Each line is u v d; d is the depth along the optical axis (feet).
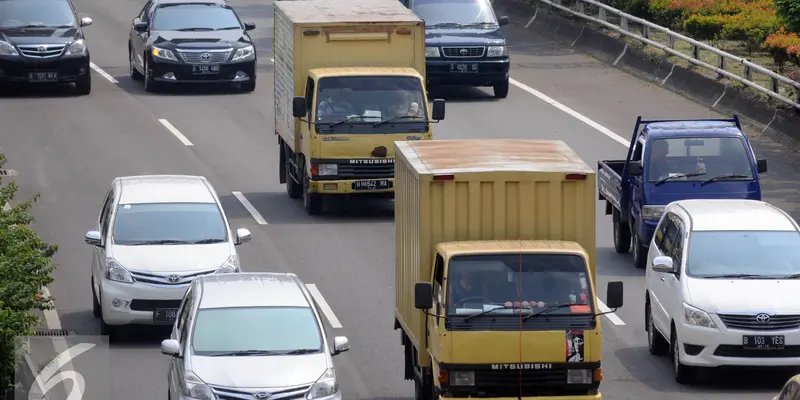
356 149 204.03
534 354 113.09
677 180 179.22
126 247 152.15
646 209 178.40
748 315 134.41
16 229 130.52
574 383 114.01
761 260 141.59
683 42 303.27
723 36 298.35
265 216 206.69
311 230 199.11
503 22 287.28
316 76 204.44
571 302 114.83
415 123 205.05
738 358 134.51
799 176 223.30
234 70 286.66
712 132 182.80
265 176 230.48
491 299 114.52
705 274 140.26
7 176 223.30
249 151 244.63
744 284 138.10
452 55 275.18
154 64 285.64
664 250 150.30
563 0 350.64
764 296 135.95
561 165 123.24
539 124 255.70
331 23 208.64
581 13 322.96
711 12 306.14
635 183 183.32
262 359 118.11
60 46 282.15
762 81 265.54
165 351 119.03
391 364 143.74
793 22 246.27
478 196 120.16
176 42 286.46
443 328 113.39
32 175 224.94
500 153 129.90
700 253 142.51
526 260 116.37
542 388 114.11
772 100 251.19
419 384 125.29
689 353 136.05
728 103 261.44
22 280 122.31
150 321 148.56
